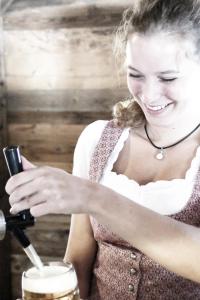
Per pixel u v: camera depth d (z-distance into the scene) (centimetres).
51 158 312
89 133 145
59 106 304
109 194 101
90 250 143
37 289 97
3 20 300
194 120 127
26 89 307
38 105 307
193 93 117
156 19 111
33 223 97
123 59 129
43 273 101
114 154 137
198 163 124
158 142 133
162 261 104
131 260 125
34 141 313
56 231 317
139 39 112
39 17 294
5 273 323
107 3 281
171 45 110
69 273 101
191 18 112
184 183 123
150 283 123
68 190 97
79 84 296
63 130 306
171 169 129
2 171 308
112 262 130
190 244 102
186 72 112
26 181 95
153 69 111
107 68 288
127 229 102
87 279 143
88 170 142
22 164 100
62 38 293
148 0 117
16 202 95
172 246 102
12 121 314
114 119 145
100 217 100
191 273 104
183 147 130
